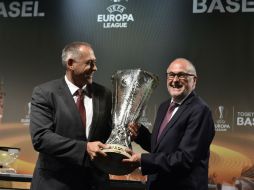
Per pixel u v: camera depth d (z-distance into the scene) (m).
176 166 1.88
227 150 3.30
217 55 3.42
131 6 3.62
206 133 1.98
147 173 1.89
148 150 2.26
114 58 3.60
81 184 1.92
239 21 3.41
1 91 3.75
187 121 1.99
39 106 1.96
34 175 1.99
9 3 3.84
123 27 3.62
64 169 1.91
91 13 3.69
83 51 1.98
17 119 3.69
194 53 3.46
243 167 3.25
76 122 1.93
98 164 1.88
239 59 3.38
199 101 2.05
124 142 1.89
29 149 3.61
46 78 3.71
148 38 3.56
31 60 3.75
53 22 3.75
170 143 1.98
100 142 1.84
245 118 3.31
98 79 3.61
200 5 3.49
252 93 3.32
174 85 2.07
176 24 3.52
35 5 3.80
